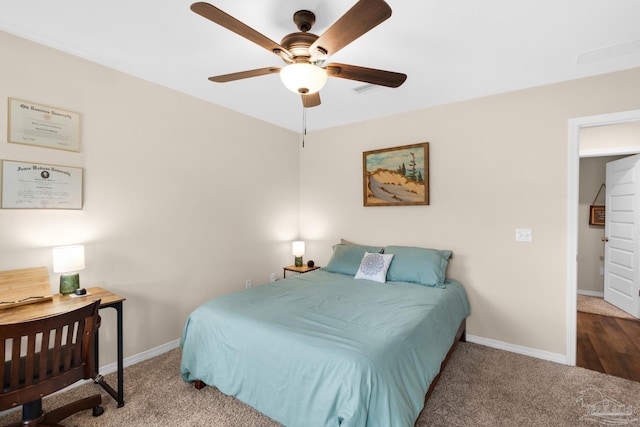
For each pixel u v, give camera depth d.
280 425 1.78
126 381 2.25
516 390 2.14
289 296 2.41
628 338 3.04
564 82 2.58
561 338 2.59
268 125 3.81
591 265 4.57
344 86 2.72
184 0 1.61
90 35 1.95
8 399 1.35
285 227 4.08
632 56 2.17
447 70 2.39
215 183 3.19
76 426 1.77
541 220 2.68
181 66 2.37
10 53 1.94
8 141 1.94
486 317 2.92
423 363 1.72
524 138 2.75
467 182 3.02
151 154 2.65
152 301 2.66
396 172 3.43
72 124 2.19
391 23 1.79
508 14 1.71
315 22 1.79
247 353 1.78
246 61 2.28
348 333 1.68
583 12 1.68
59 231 2.14
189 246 2.95
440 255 2.99
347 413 1.31
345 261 3.39
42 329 1.42
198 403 1.99
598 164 4.53
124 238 2.48
